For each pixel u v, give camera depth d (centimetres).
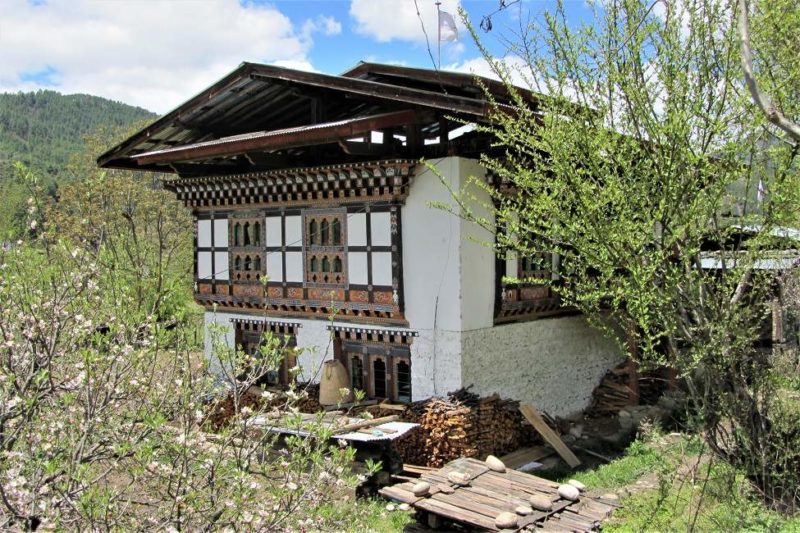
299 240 1605
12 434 567
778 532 732
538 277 1543
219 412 1477
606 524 937
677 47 749
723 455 835
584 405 1691
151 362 698
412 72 1358
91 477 612
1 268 656
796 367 977
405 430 1271
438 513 945
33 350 618
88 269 678
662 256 768
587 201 789
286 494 616
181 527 562
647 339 901
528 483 1034
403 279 1437
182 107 1623
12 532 525
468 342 1383
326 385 1458
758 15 731
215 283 1817
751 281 859
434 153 1403
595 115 819
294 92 1465
